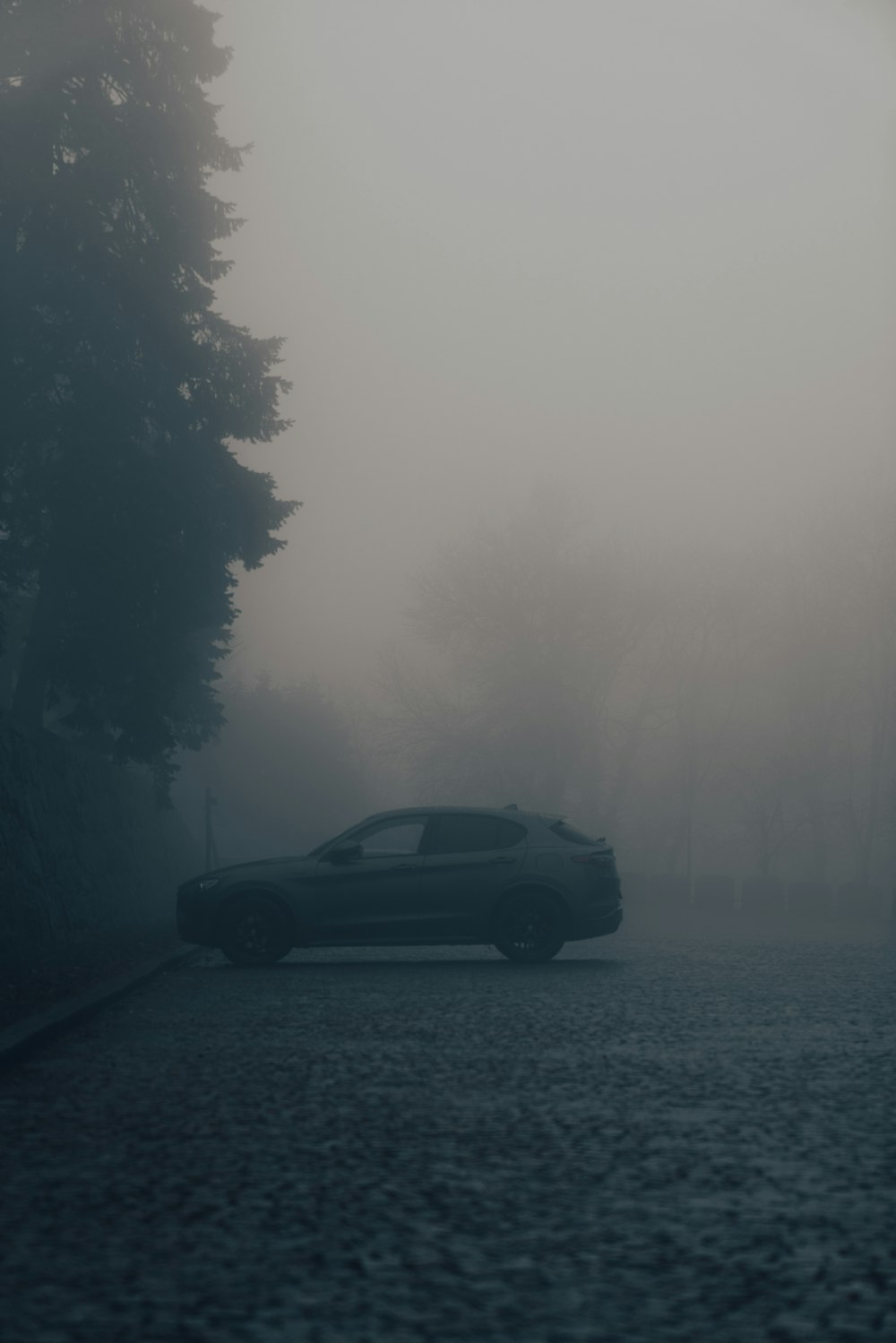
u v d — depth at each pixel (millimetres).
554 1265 5473
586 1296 5113
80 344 27641
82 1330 4785
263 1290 5195
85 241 27281
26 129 26547
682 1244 5742
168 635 28188
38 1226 6043
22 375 27125
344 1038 11656
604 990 15539
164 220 28078
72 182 26906
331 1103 8797
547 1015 13164
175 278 29312
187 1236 5879
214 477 29203
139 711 28062
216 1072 9977
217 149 29188
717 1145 7562
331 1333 4758
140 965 17922
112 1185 6738
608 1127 8039
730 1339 4691
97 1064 10383
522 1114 8438
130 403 27906
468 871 19375
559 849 19516
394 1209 6293
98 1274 5391
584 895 19391
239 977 17453
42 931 21938
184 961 20125
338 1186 6699
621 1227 5984
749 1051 10891
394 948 23062
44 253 26812
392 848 19562
